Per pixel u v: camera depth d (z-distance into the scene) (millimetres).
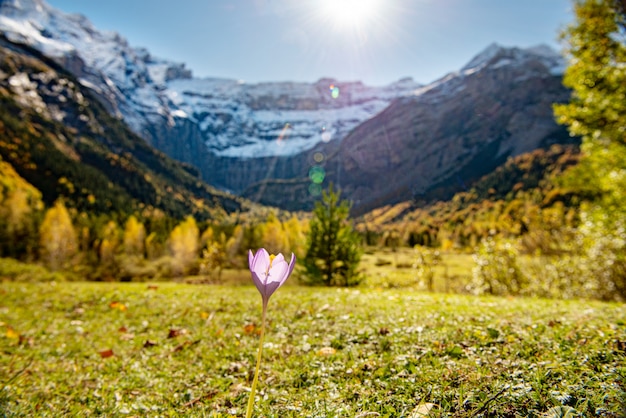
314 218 22969
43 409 4453
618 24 14688
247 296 13391
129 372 5906
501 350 4887
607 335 5102
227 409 3938
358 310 8828
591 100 16438
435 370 4258
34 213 106750
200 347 7008
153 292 15562
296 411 3682
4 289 17312
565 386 3459
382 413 3385
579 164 21250
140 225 101688
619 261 19797
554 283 22656
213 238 103875
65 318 11305
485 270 24672
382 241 119125
